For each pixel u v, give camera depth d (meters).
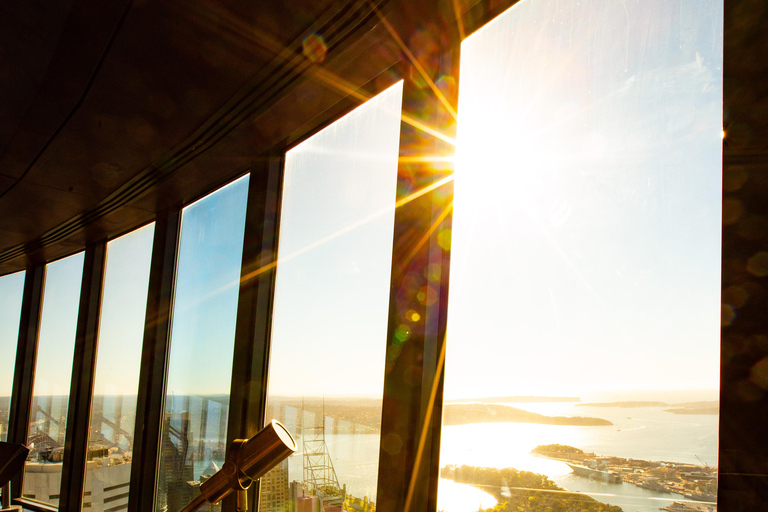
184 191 3.32
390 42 1.75
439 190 1.59
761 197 0.77
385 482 1.55
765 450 0.71
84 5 1.83
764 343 0.74
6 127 2.74
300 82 2.03
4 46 2.10
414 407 1.52
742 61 0.83
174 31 1.91
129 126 2.62
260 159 2.68
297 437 2.13
